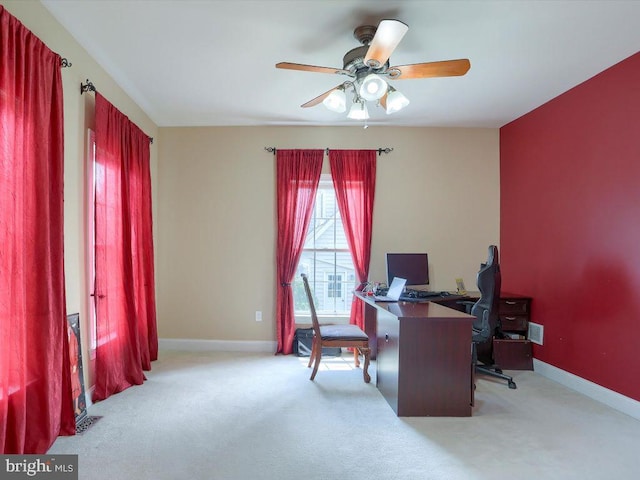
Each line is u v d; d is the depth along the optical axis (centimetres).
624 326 272
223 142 432
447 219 434
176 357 399
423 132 434
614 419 258
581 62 280
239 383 321
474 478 189
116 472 189
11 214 179
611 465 202
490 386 322
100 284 275
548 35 245
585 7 216
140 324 347
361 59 229
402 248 432
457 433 235
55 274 217
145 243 372
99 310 274
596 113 300
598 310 295
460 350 260
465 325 260
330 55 275
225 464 198
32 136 199
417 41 254
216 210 431
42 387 200
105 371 280
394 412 264
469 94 340
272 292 430
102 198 277
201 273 431
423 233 433
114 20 233
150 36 251
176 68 295
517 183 402
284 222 423
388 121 414
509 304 373
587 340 304
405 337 257
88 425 240
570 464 202
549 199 353
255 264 431
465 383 260
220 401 281
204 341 428
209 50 268
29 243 198
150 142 384
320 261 443
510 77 305
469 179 435
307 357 404
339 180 426
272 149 430
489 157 437
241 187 432
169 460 201
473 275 434
